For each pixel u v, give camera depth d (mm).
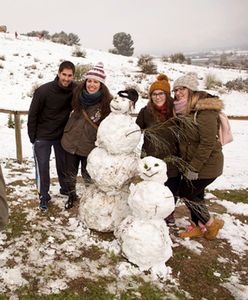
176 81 3547
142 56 26344
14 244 3611
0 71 18156
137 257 3303
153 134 3729
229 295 3123
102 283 3113
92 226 3889
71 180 4406
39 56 23469
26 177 5664
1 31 39281
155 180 3428
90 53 29344
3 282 3031
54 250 3545
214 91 20516
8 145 8344
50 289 2992
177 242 3900
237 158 8898
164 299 2979
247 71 34031
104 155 3721
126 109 3658
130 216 3576
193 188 3701
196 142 3520
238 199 5594
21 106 13203
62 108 4184
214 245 3938
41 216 4234
